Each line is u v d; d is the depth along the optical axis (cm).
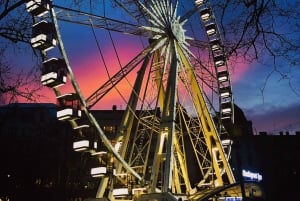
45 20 2961
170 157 3288
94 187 5969
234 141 1989
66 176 5897
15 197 5084
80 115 2994
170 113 3469
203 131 4125
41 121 6153
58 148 6062
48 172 5856
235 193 4156
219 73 4419
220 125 4412
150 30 3644
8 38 1462
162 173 3519
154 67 3969
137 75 3738
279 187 7069
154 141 6394
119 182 3369
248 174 5281
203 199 3578
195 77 3978
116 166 3447
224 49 1205
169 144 3338
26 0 1336
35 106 6184
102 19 3244
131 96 3725
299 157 7219
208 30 4362
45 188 5612
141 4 3169
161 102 3988
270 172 7125
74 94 2959
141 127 5806
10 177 5103
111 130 7025
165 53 3847
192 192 4059
